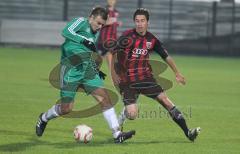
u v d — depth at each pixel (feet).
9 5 266.98
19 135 69.62
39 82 130.00
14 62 182.19
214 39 262.67
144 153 61.16
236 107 102.53
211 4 263.08
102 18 63.26
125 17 267.80
